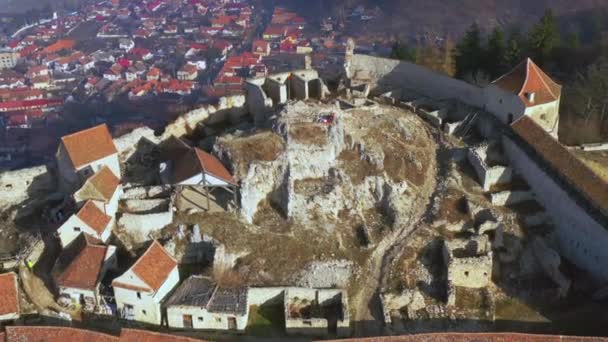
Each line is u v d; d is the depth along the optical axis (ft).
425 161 255.50
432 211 232.73
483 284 213.25
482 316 201.77
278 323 199.72
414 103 291.58
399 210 232.94
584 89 282.15
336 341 171.94
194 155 236.84
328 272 213.66
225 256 217.56
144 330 180.96
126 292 195.00
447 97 299.58
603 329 195.00
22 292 204.95
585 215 212.64
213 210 233.76
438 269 215.31
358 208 236.43
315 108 257.75
